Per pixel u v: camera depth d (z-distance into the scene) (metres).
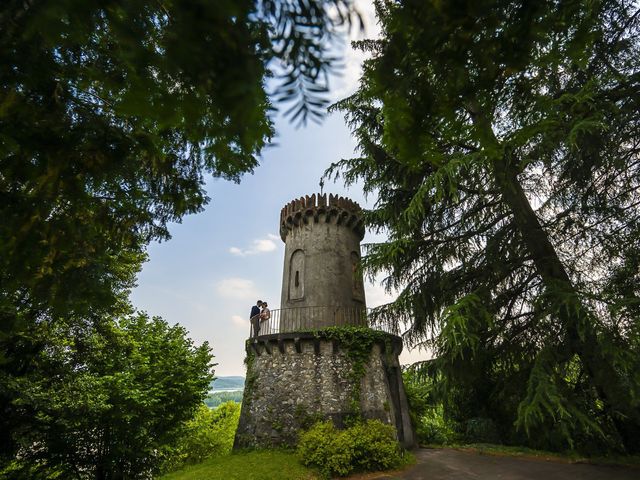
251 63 0.65
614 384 7.73
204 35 0.62
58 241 2.19
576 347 8.62
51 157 1.87
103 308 2.61
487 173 8.40
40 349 10.83
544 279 8.91
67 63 1.58
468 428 13.08
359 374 13.65
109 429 13.16
